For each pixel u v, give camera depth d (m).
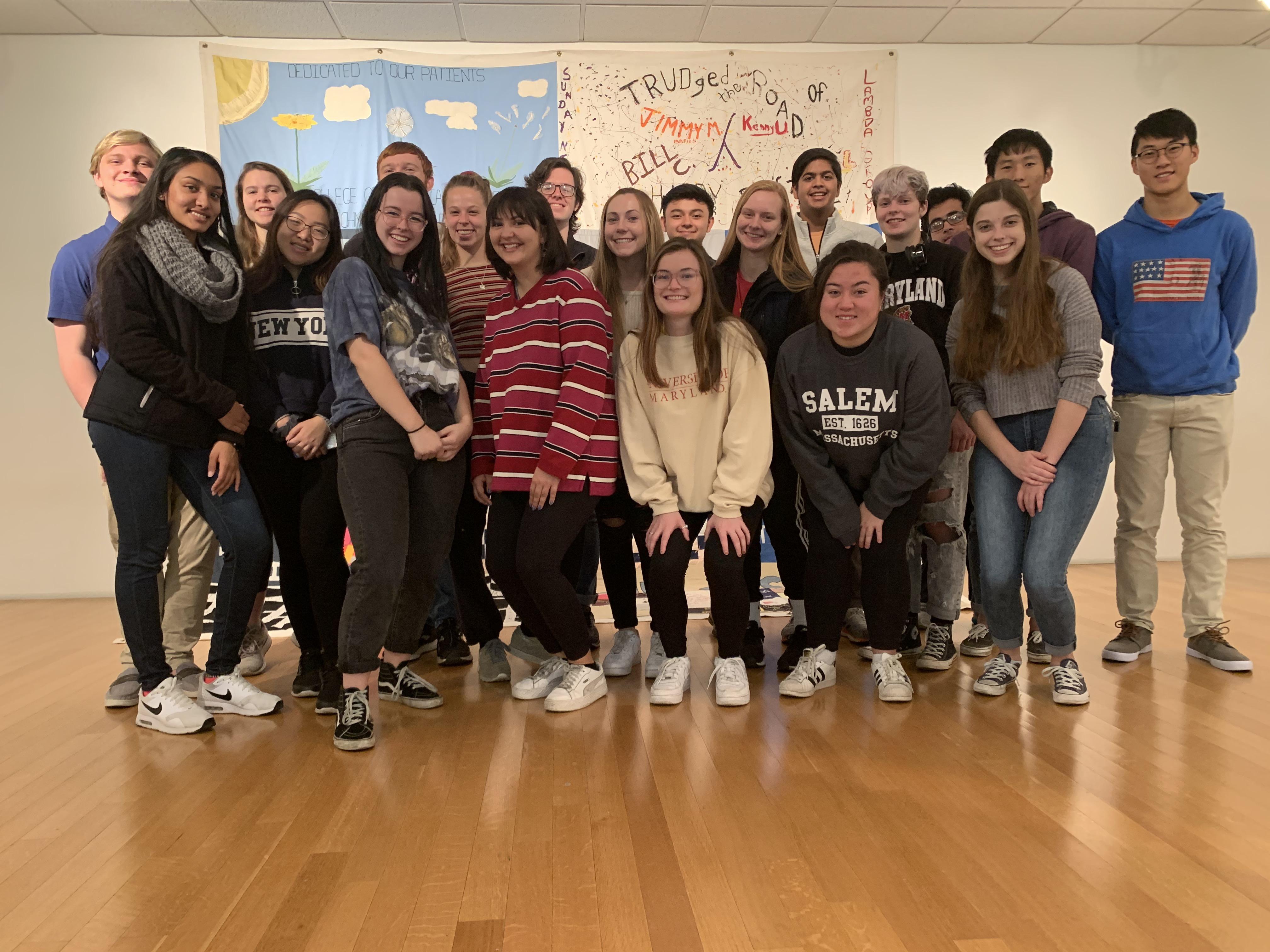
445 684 2.55
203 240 2.15
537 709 2.28
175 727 2.13
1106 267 2.76
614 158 4.51
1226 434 2.63
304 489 2.26
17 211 4.31
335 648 2.27
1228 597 3.65
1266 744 1.93
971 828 1.52
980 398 2.34
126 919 1.28
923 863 1.40
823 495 2.28
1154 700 2.25
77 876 1.41
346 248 2.39
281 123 4.41
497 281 2.50
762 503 2.38
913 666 2.67
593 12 4.16
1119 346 2.73
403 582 2.20
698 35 4.43
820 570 2.34
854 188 4.58
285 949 1.19
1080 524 2.21
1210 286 2.63
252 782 1.80
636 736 2.04
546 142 4.49
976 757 1.86
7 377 4.34
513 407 2.16
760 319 2.54
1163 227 2.67
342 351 2.04
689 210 2.60
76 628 3.59
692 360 2.26
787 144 4.55
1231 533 4.83
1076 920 1.23
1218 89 4.67
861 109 4.56
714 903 1.29
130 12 4.09
